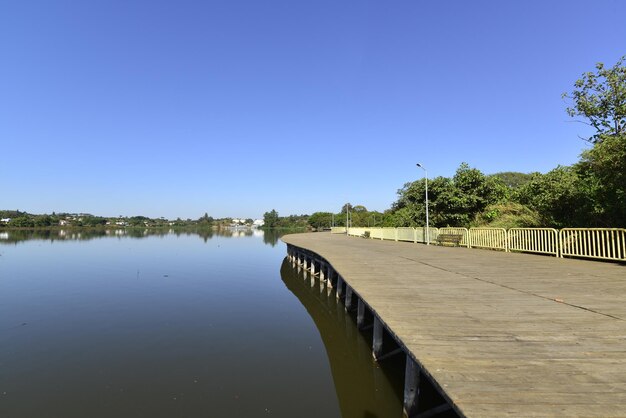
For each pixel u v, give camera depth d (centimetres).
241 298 1453
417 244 2288
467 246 1852
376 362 729
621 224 1199
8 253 3300
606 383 321
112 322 1093
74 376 711
